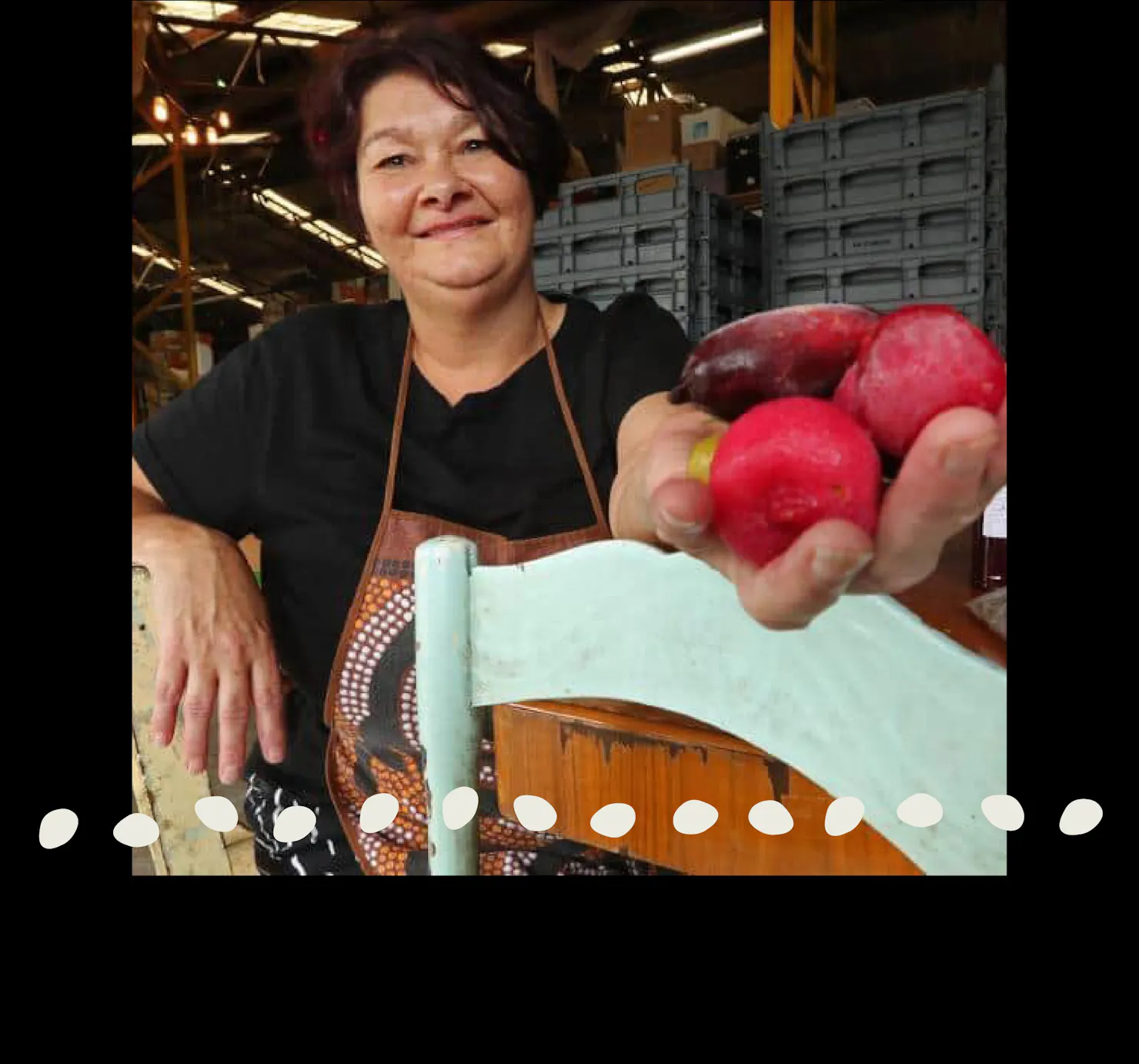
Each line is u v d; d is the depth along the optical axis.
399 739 0.88
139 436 0.94
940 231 1.10
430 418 0.90
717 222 1.14
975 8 2.25
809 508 0.39
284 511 0.92
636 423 0.83
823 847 0.48
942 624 0.69
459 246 0.86
